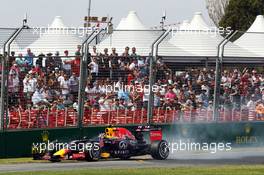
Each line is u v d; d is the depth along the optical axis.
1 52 78.62
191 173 56.28
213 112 86.00
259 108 89.75
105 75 80.75
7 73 73.50
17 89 74.94
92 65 79.62
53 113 77.31
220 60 85.44
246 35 96.44
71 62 78.69
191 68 85.06
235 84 87.75
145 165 65.94
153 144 73.06
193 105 85.31
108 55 81.31
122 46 90.38
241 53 92.50
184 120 84.69
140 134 73.69
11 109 74.50
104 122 80.62
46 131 76.25
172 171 57.69
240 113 88.19
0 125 73.62
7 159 72.88
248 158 75.56
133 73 82.38
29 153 75.31
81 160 71.44
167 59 83.38
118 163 68.19
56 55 78.88
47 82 77.12
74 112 78.69
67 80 78.38
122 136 72.00
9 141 73.88
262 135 89.94
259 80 89.75
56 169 60.53
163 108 83.38
